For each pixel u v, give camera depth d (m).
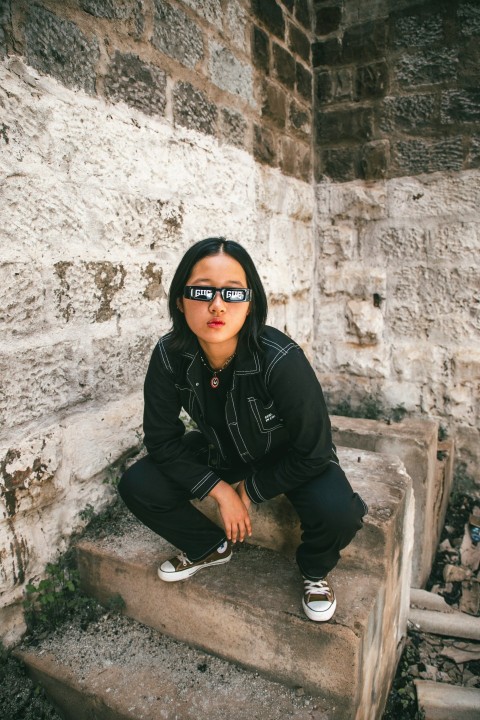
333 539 1.47
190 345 1.45
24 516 1.74
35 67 1.60
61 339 1.81
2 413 1.62
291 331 3.38
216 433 1.58
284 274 3.23
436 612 2.54
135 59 1.98
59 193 1.73
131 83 1.97
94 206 1.87
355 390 3.60
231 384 1.44
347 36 3.25
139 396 2.23
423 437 2.71
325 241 3.56
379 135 3.27
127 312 2.10
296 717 1.46
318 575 1.56
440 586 2.76
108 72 1.87
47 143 1.66
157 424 1.53
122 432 2.14
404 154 3.22
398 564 1.93
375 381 3.53
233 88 2.58
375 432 2.81
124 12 1.90
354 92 3.29
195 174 2.37
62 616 1.86
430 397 3.38
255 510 1.83
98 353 1.98
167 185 2.21
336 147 3.41
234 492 1.56
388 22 3.12
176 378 1.50
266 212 2.98
